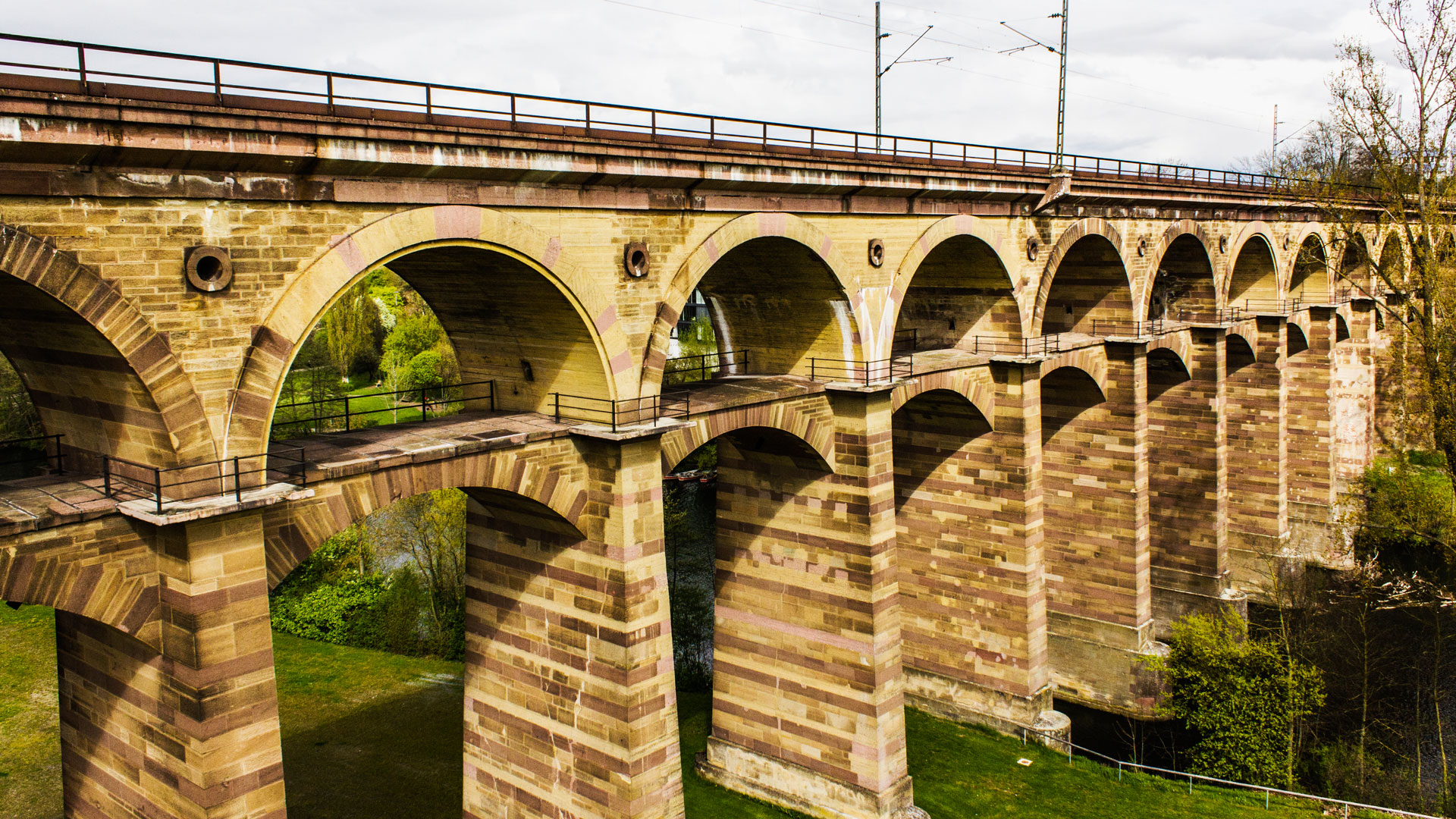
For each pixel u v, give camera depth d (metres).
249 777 19.00
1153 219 48.25
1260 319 57.97
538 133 22.39
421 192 21.20
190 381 18.03
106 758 21.12
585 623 26.81
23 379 21.25
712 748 37.06
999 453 40.62
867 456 32.28
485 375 29.20
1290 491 65.94
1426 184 43.00
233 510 17.92
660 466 26.36
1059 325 49.19
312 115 19.12
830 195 31.19
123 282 17.03
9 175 15.52
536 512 26.67
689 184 26.45
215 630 18.25
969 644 42.34
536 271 23.81
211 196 17.98
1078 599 48.09
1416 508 49.62
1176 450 53.16
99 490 18.89
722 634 36.56
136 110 16.38
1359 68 43.69
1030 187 39.06
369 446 22.97
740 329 36.12
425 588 53.06
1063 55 40.53
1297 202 55.56
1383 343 73.19
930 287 42.53
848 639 33.19
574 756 27.70
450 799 36.38
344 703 44.62
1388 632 49.34
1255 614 55.72
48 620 53.25
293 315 19.39
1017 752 39.84
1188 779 40.06
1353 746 41.56
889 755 33.31
